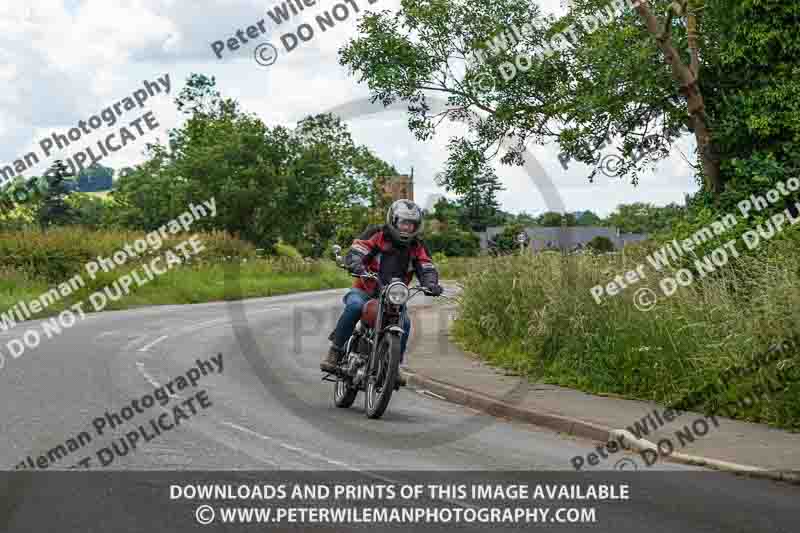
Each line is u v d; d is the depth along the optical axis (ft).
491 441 30.48
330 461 26.00
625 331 41.93
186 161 185.16
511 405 36.09
